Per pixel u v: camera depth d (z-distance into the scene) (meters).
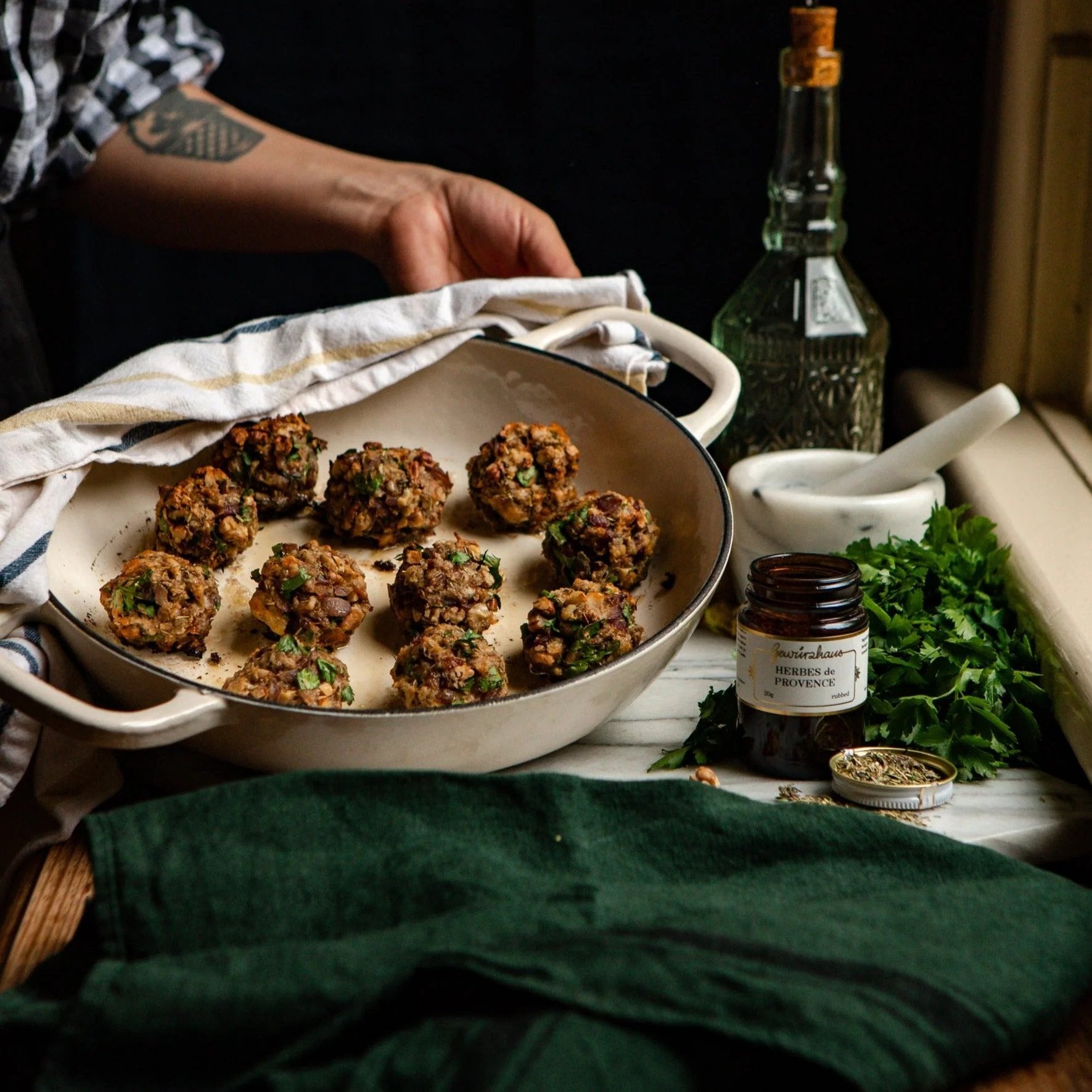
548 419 1.25
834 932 0.93
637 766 1.11
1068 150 1.40
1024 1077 0.92
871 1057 0.88
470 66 1.55
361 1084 0.88
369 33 1.56
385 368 1.22
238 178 1.43
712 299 1.57
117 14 1.37
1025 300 1.44
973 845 0.99
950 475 1.38
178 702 1.02
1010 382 1.46
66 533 1.15
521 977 0.90
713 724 1.12
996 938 0.93
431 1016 0.92
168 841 0.97
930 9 1.48
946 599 1.16
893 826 1.00
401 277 1.40
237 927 0.96
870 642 1.14
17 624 1.10
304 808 0.99
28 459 1.11
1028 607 1.16
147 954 0.95
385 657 1.13
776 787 1.09
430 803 1.00
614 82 1.53
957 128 1.50
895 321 1.56
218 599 1.13
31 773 1.13
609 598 1.11
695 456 1.18
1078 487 1.30
